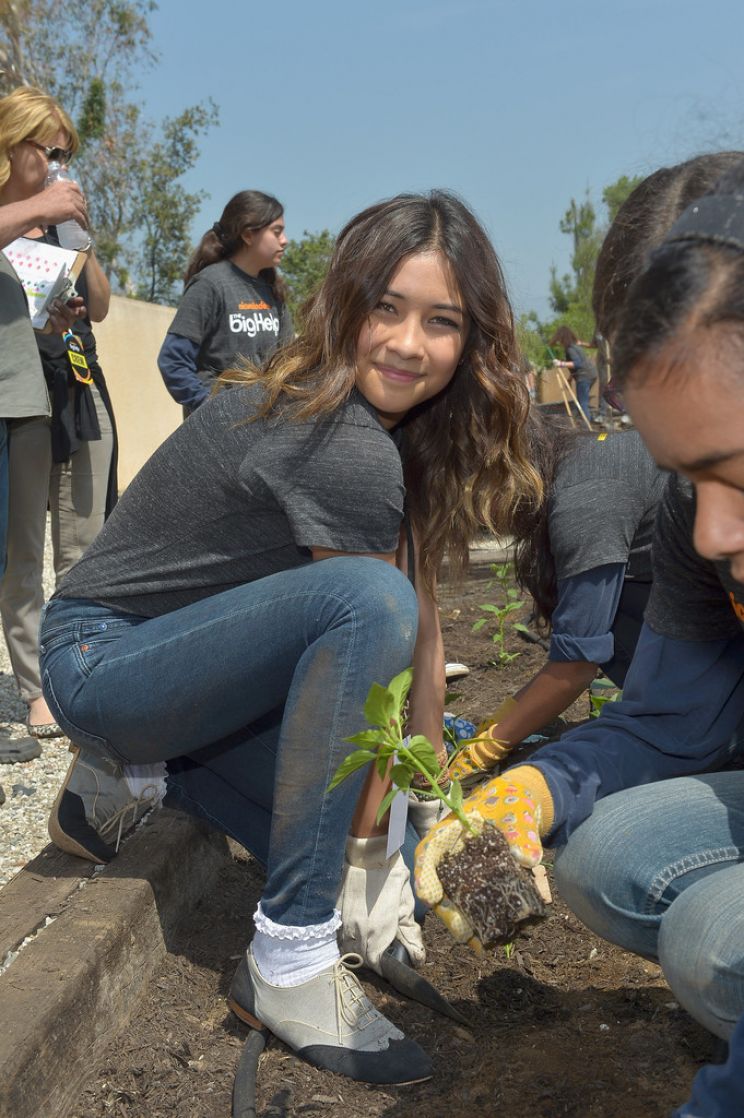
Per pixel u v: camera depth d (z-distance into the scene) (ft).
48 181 11.35
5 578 12.23
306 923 6.15
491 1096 5.86
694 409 3.04
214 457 6.53
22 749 11.94
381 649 5.94
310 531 6.29
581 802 5.53
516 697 8.78
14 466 11.89
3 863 9.25
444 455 7.48
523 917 4.79
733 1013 4.74
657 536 5.73
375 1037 6.15
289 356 6.53
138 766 7.44
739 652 5.88
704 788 5.71
